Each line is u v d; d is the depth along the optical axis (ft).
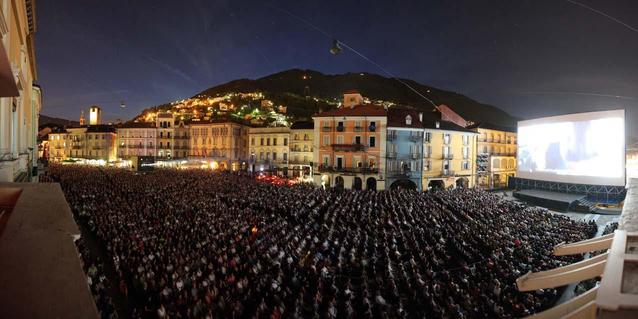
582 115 144.25
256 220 98.73
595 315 7.07
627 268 8.39
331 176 196.65
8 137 54.44
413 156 196.24
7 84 16.84
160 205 112.16
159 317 48.44
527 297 55.93
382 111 193.88
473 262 73.36
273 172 249.55
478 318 51.31
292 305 54.85
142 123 335.88
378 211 117.60
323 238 86.69
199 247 74.59
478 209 120.98
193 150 304.91
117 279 63.62
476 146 225.97
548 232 89.97
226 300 54.54
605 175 135.85
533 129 166.91
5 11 45.73
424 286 59.21
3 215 10.39
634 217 15.96
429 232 90.33
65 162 329.52
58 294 5.69
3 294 5.57
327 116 199.62
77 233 7.82
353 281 64.23
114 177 182.50
